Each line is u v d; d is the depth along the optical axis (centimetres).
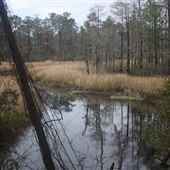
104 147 1070
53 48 7381
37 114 640
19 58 618
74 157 948
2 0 603
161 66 3072
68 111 1731
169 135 919
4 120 1010
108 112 1769
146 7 3366
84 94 2494
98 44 4128
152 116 1638
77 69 3641
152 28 3428
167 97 959
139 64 3478
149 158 980
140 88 2333
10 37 608
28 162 887
